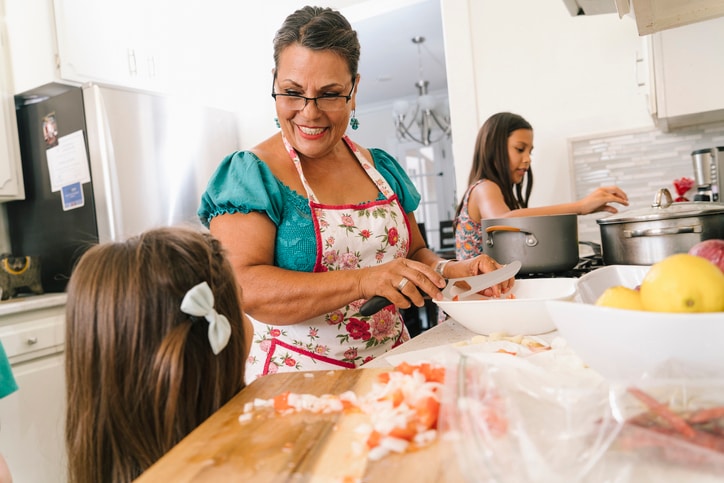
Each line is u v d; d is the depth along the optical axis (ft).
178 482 1.28
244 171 3.02
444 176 21.63
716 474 1.08
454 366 1.54
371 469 1.27
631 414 1.22
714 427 1.15
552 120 7.09
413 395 1.48
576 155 7.00
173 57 8.85
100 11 7.50
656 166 6.63
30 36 7.02
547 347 2.23
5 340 5.49
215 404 1.91
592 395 1.33
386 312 3.38
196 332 1.90
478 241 5.68
